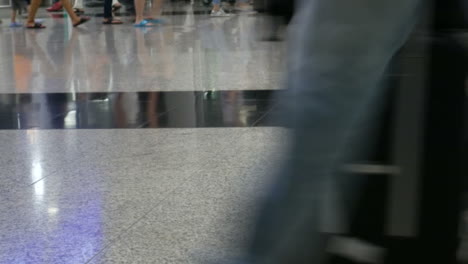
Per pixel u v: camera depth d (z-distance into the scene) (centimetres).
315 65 125
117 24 1336
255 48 845
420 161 169
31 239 245
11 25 1319
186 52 831
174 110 495
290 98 128
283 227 132
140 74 669
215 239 236
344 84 125
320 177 129
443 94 166
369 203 169
